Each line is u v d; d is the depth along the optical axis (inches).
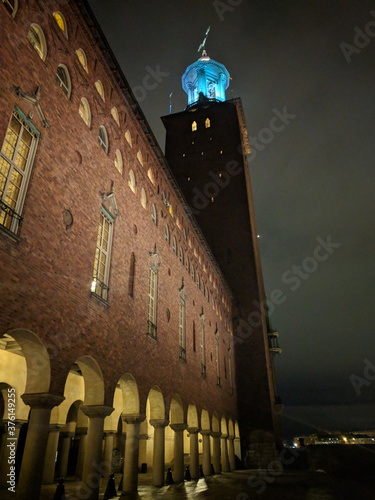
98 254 572.1
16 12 432.8
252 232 2027.6
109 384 527.2
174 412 827.4
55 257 442.6
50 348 410.0
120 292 611.5
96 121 597.9
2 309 352.8
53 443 711.7
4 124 383.2
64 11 542.6
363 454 1186.0
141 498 534.9
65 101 509.7
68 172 495.2
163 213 912.3
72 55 549.3
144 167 812.0
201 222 2020.2
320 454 1317.7
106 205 596.1
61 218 466.0
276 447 1568.7
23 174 415.8
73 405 853.8
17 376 647.1
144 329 692.1
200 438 1309.1
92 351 497.0
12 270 370.9
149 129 821.2
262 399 1594.5
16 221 392.2
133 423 604.4
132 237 692.7
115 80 692.7
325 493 682.2
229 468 1253.1
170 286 897.5
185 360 932.6
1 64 390.9
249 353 1690.5
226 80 2790.4
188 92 2770.7
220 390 1286.9
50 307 421.1
